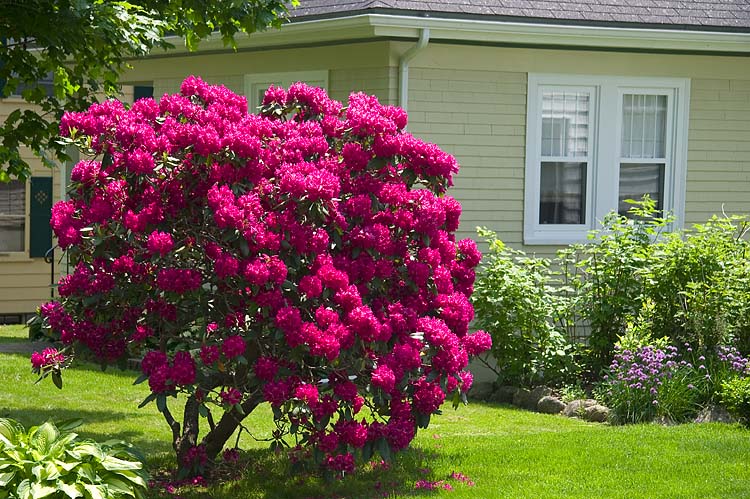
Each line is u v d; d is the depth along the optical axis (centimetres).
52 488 498
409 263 650
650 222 1116
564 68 1186
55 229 626
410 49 1109
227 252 608
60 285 640
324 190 595
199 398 608
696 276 1044
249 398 702
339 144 676
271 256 598
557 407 1009
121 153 620
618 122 1214
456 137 1152
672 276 1048
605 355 1086
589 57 1193
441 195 687
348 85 1158
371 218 643
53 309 661
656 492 667
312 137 663
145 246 624
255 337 620
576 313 1127
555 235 1199
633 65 1211
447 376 636
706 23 1173
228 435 721
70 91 1012
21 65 956
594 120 1207
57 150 946
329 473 635
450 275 680
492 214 1173
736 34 1177
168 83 1362
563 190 1206
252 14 902
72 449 534
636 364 959
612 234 1155
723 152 1250
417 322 639
